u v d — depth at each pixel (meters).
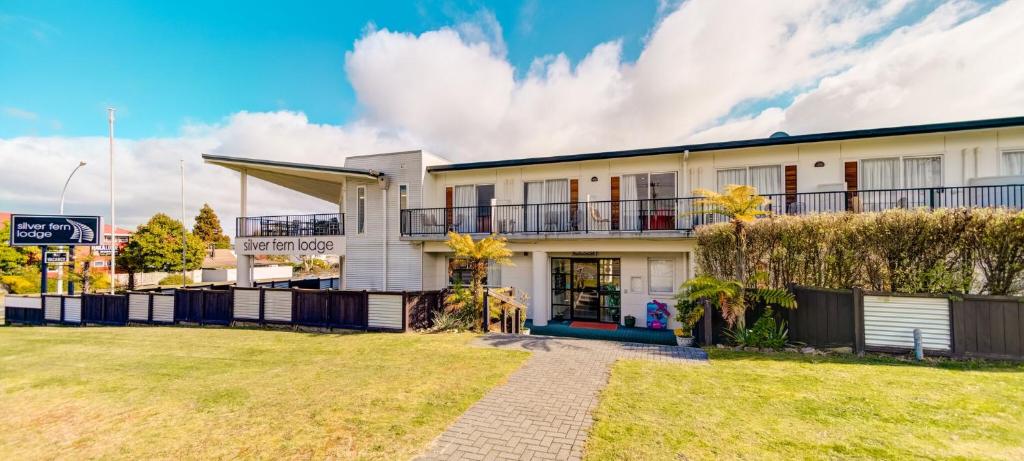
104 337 8.77
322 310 9.09
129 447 3.38
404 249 13.23
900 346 5.89
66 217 14.39
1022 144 8.99
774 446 3.14
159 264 27.89
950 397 4.13
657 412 3.89
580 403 4.20
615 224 11.98
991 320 5.50
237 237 13.90
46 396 4.68
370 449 3.26
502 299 9.30
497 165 12.91
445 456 3.13
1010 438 3.19
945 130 9.16
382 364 5.90
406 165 13.38
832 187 9.97
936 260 5.82
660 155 11.65
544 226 12.53
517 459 3.07
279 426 3.73
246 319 9.74
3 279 22.47
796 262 6.69
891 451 3.02
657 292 11.68
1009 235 5.39
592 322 12.22
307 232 14.17
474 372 5.40
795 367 5.40
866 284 6.23
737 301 6.62
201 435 3.57
